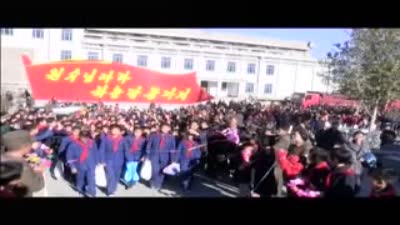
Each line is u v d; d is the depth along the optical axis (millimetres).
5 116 9000
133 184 8453
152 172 8242
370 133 12148
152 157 8242
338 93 14039
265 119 11750
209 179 9047
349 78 12461
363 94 12461
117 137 7984
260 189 6457
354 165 5496
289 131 7059
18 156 3947
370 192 5344
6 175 3830
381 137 13406
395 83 12008
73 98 7344
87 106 11477
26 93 9930
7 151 3930
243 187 7152
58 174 8508
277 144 6438
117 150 7902
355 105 13688
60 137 8781
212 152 9117
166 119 10125
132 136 8367
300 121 10742
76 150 7605
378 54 11992
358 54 12266
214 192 7938
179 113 11992
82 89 7379
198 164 8773
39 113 9641
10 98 9773
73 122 8984
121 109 11695
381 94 12188
